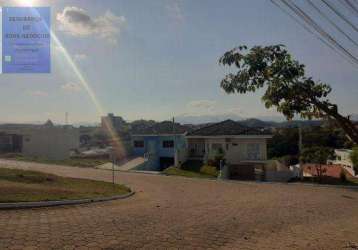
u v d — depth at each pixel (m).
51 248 7.92
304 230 11.73
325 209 16.45
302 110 6.60
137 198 17.94
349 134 6.39
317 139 35.69
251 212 14.55
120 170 36.56
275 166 36.41
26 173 20.78
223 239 9.79
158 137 44.53
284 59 6.25
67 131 55.25
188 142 41.94
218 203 16.78
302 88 6.28
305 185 27.27
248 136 37.75
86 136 73.50
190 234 10.04
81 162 41.84
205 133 39.72
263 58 6.26
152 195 19.42
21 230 9.16
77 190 17.38
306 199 19.47
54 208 12.77
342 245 10.05
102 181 23.94
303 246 9.67
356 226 13.00
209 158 37.81
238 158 38.25
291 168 37.28
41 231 9.21
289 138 56.00
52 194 14.59
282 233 11.08
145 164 41.38
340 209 16.73
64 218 11.06
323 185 27.55
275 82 6.34
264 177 33.59
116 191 19.44
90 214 12.05
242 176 35.66
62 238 8.70
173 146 43.78
